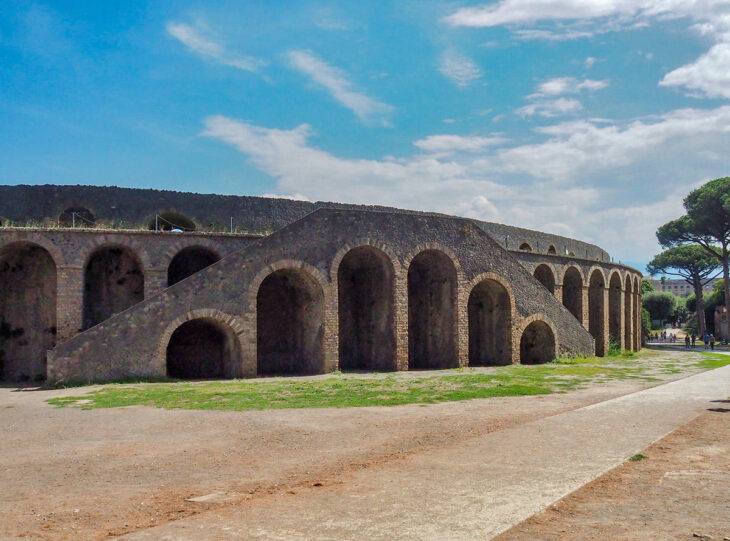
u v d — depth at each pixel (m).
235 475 9.53
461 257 31.14
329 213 27.64
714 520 6.78
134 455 11.18
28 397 19.56
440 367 31.30
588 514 7.00
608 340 44.62
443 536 6.30
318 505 7.53
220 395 19.25
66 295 25.48
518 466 9.27
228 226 32.34
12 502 8.18
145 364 23.22
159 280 27.16
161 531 6.67
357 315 31.52
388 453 10.89
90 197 30.11
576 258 41.50
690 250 72.94
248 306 25.36
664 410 14.79
